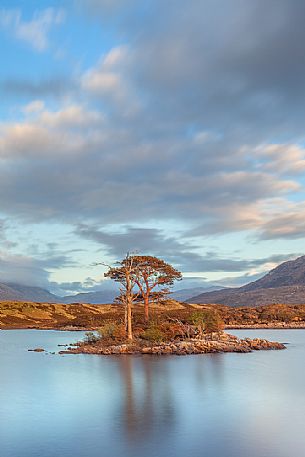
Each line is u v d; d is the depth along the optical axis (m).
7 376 30.91
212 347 48.56
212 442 15.70
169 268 80.56
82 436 16.47
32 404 21.66
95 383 27.56
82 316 114.25
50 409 20.59
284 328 97.44
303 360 40.03
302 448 15.02
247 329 94.38
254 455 14.40
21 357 44.31
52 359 42.09
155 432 16.89
